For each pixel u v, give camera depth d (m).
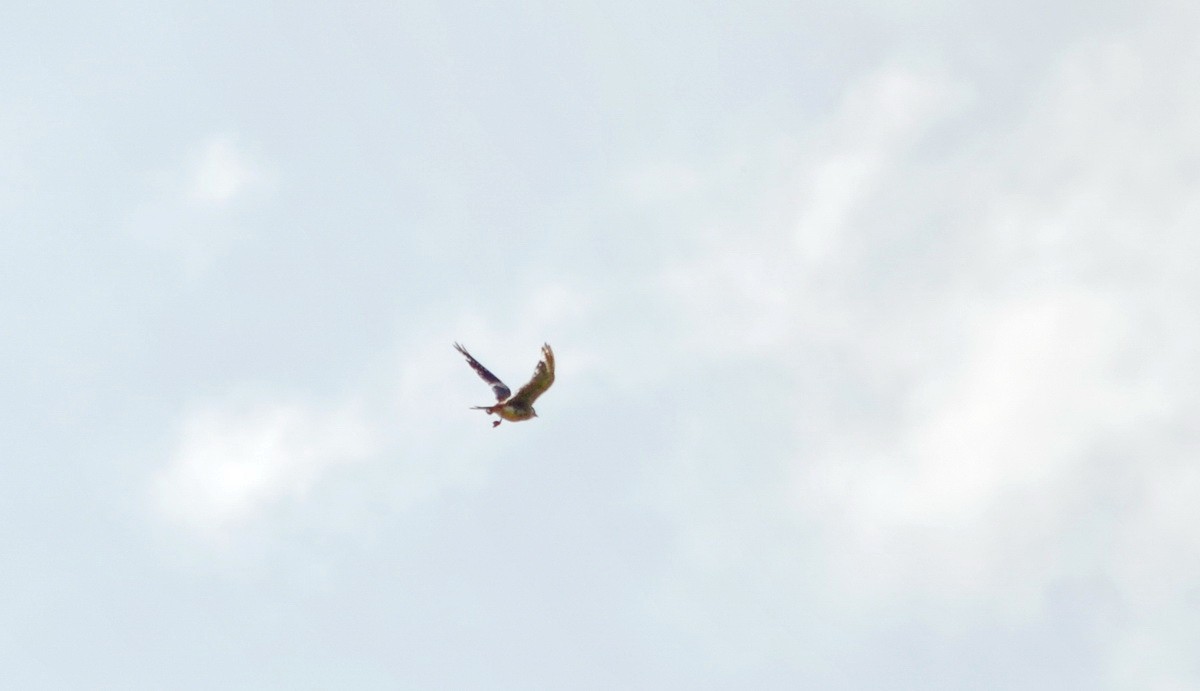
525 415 32.94
